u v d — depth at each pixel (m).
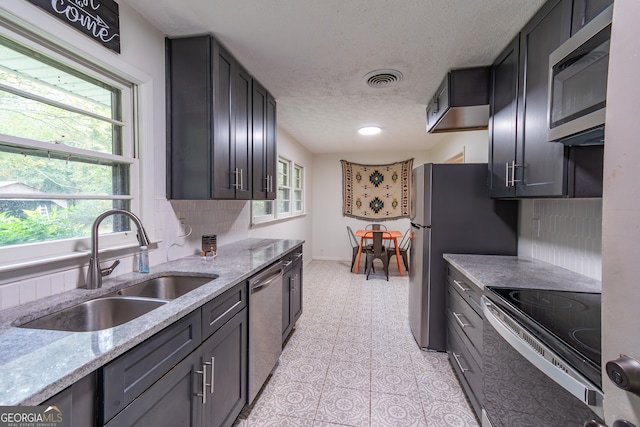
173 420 1.01
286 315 2.34
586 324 0.97
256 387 1.69
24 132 1.09
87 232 1.36
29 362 0.68
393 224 5.61
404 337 2.55
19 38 1.05
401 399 1.74
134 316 1.22
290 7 1.45
